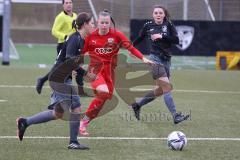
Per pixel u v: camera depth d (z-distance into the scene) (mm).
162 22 39000
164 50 38844
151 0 90750
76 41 29281
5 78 66000
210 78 72188
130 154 29328
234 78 72750
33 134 33969
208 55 84938
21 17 137750
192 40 84438
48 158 28078
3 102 47344
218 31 84750
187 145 31750
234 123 39406
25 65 84875
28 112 42312
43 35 138000
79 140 32594
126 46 33312
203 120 40500
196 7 88562
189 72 79812
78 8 84938
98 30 32969
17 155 28594
